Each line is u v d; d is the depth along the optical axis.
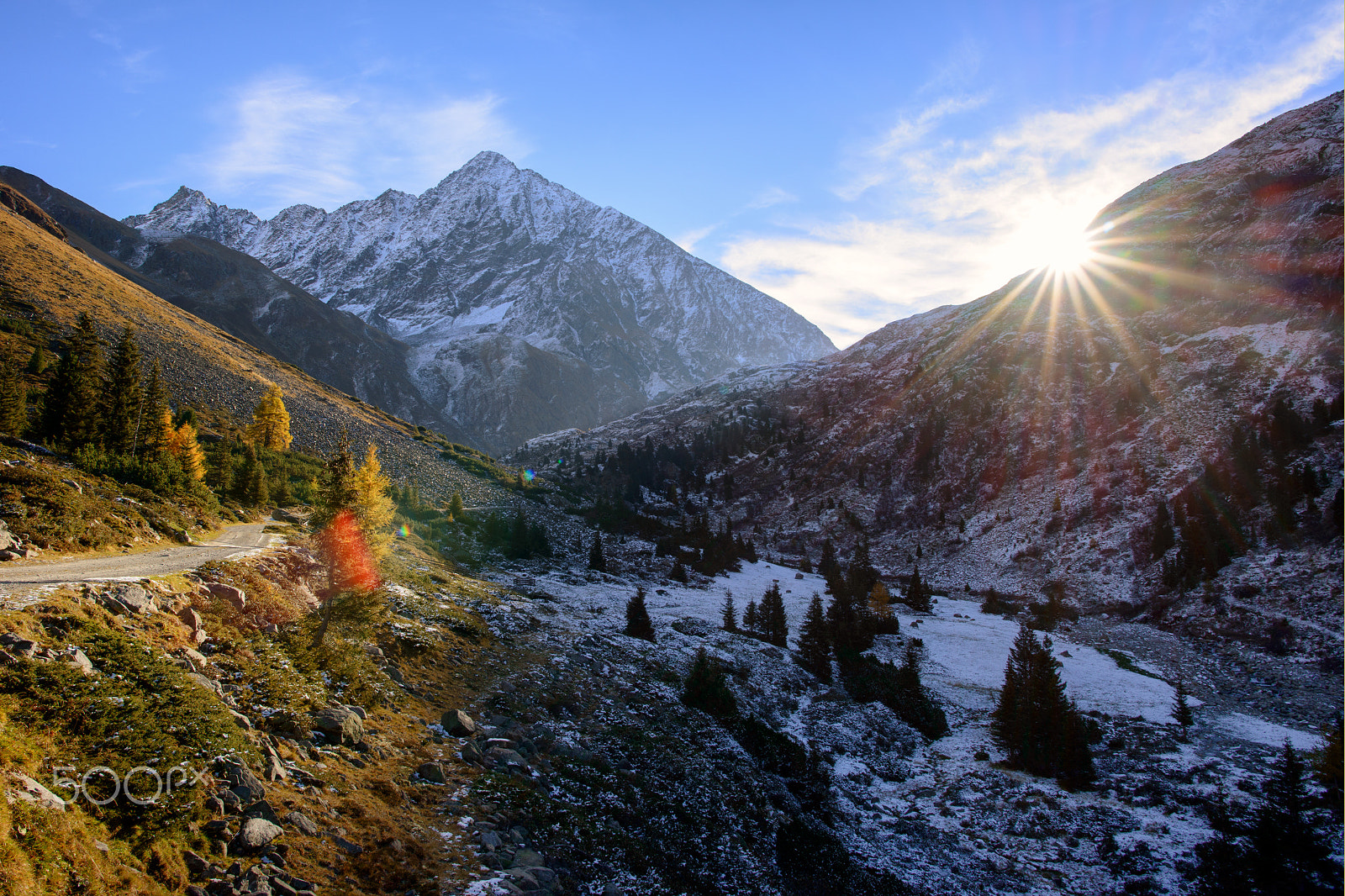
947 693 56.94
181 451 59.09
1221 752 42.81
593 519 120.50
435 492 105.88
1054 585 102.00
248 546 34.62
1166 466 119.19
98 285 127.88
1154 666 68.12
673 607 73.12
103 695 14.34
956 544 129.38
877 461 168.75
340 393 162.62
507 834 18.88
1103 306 191.12
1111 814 34.69
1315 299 146.88
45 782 11.67
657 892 19.50
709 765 30.84
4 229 124.62
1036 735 41.44
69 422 50.25
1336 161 194.38
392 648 30.50
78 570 21.56
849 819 33.84
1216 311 163.25
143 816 12.35
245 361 138.00
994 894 28.27
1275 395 123.31
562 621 51.56
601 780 25.30
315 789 16.56
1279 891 27.28
